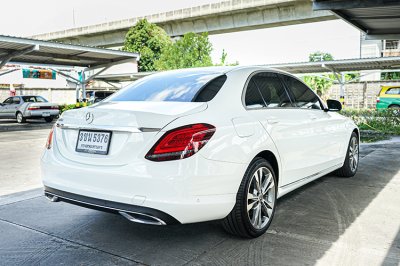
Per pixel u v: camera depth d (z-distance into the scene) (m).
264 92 3.58
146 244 3.09
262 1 36.81
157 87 3.50
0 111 20.53
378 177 5.42
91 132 2.93
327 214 3.79
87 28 49.59
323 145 4.37
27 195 4.60
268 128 3.32
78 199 2.88
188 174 2.60
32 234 3.32
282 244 3.05
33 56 19.97
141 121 2.69
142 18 45.28
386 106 21.66
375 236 3.21
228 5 39.00
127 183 2.63
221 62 33.28
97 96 34.00
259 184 3.20
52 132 3.27
